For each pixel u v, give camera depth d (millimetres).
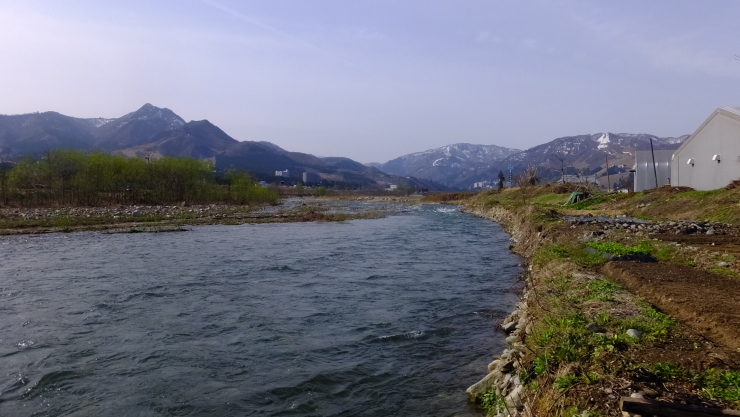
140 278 17672
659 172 46156
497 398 7230
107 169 57344
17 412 7383
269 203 82688
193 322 12086
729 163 31609
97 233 33469
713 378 5594
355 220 50594
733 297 9039
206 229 38125
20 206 51062
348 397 7902
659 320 7949
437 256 23703
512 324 11148
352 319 12383
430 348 10195
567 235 21000
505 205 54094
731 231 20078
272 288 16078
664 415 4789
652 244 16609
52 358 9594
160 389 8188
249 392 8070
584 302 9664
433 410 7395
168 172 66062
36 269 19406
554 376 6352
